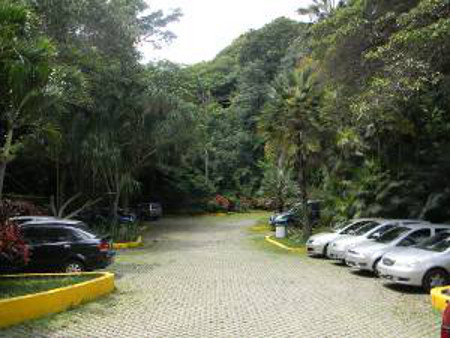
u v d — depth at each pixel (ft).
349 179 99.86
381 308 38.06
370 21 62.08
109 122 97.35
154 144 108.27
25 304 32.91
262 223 145.89
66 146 92.94
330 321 33.83
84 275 45.11
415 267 44.91
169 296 42.50
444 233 50.19
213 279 52.24
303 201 91.86
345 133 90.02
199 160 209.36
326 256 72.64
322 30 67.21
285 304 39.29
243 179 216.95
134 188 112.88
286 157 92.63
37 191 121.90
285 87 91.15
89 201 107.96
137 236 98.48
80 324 32.60
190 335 30.22
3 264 49.98
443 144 84.53
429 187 87.40
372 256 54.03
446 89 63.62
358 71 65.10
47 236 51.83
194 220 165.07
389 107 60.95
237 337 29.81
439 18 51.11
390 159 89.61
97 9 85.97
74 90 57.00
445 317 19.44
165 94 101.86
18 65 36.29
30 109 40.96
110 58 94.12
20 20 39.29
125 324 32.83
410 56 51.78
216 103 246.06
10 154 44.42
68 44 79.87
